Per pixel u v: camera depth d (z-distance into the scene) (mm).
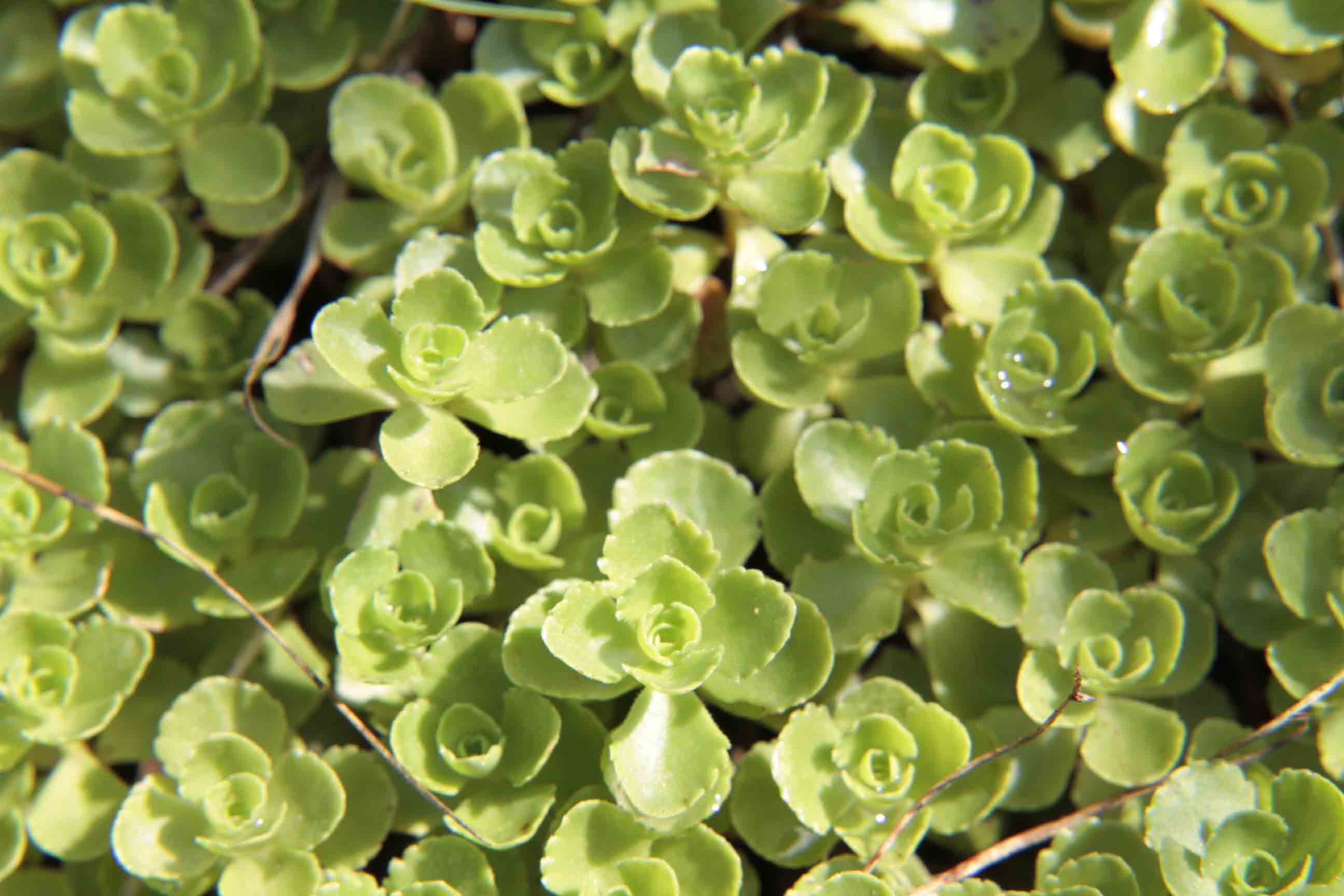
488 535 422
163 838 408
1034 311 424
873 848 407
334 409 417
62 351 431
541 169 428
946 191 427
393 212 435
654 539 409
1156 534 418
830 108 430
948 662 419
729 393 438
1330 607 414
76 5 445
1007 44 435
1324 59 438
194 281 435
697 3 436
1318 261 433
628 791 402
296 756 409
